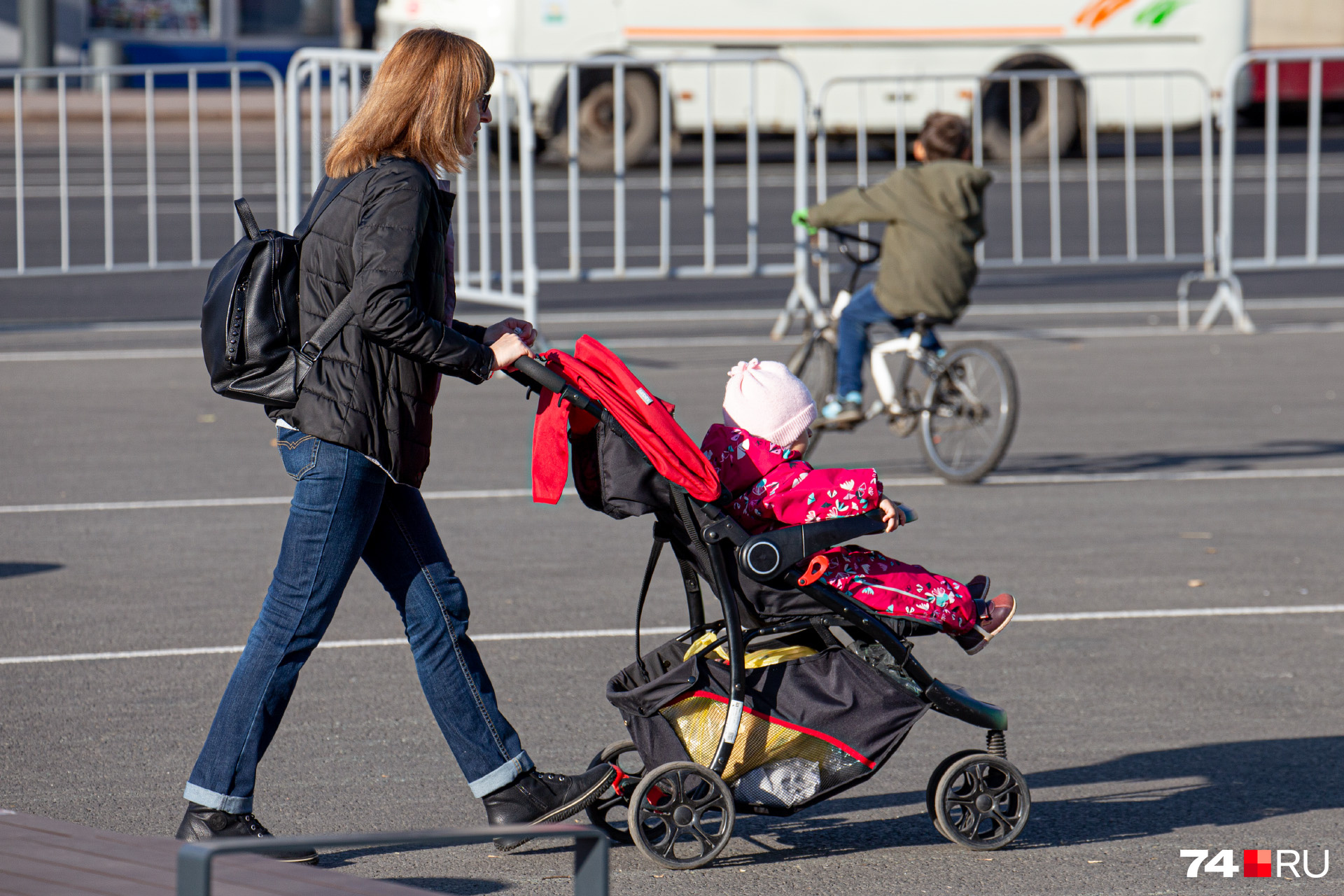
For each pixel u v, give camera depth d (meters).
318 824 14.86
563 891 13.38
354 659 19.89
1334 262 45.97
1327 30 80.00
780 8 72.31
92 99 92.38
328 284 13.34
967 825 14.42
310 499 13.33
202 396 36.75
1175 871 13.93
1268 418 35.25
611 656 20.02
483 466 30.83
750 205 42.09
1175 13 72.25
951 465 30.12
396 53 13.59
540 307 49.41
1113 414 35.75
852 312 29.69
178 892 8.40
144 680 19.00
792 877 13.77
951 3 72.25
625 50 72.38
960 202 29.08
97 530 26.02
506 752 14.28
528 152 38.59
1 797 15.38
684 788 13.89
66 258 46.03
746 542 13.59
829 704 13.89
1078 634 21.05
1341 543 25.64
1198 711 18.16
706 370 39.53
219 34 110.25
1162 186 71.50
